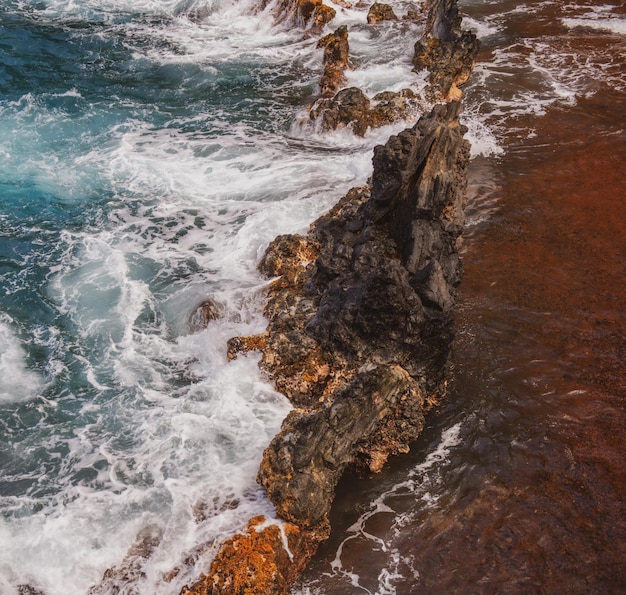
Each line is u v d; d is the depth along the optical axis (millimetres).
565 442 11898
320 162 21031
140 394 13367
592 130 22062
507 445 11930
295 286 15000
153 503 11070
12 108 24531
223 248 17391
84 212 19141
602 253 16500
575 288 15422
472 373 13352
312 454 10797
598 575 9836
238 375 13352
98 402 13273
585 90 24812
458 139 15984
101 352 14461
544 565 10000
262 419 12461
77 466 11953
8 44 29656
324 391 12664
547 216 17891
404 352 12570
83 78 27094
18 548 10562
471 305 14969
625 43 28844
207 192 19922
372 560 10281
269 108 24984
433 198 14109
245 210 18906
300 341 13180
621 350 13727
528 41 29422
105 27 32188
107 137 23031
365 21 31766
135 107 25094
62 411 13133
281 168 20812
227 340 14180
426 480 11477
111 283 16375
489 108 23625
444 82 24328
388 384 11711
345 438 11227
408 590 9820
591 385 12992
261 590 9469
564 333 14219
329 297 13570
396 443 11914
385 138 22078
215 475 11461
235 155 21844
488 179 19516
